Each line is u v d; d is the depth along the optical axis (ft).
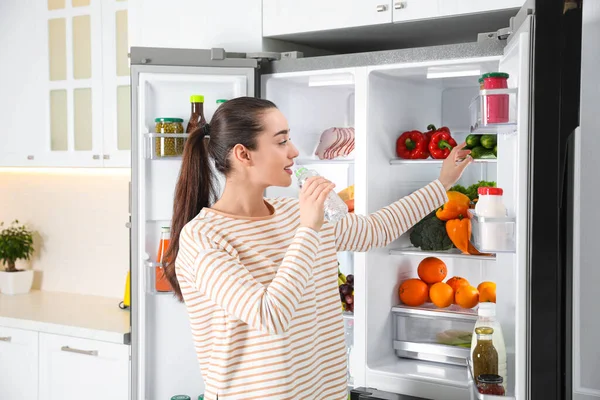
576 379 5.07
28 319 10.07
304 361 5.08
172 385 8.68
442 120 8.87
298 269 4.66
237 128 5.14
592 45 4.99
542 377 4.91
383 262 8.16
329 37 8.71
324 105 9.13
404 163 8.13
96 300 11.57
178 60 8.29
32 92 11.18
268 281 5.09
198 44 9.05
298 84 8.70
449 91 8.81
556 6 4.77
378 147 7.98
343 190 8.73
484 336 5.98
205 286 4.83
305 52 9.41
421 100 8.70
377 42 9.09
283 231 5.33
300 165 8.82
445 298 8.02
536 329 4.91
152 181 8.54
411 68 7.54
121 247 11.72
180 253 5.12
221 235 5.07
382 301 8.15
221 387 5.09
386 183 8.16
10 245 12.07
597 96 5.01
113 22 10.44
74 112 10.87
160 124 8.14
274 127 5.18
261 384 5.00
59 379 9.86
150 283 8.41
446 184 6.14
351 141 8.62
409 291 8.25
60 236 12.34
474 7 7.36
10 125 11.43
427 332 8.09
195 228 5.04
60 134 11.01
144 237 8.44
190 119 8.11
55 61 10.97
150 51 8.27
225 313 5.08
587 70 5.02
